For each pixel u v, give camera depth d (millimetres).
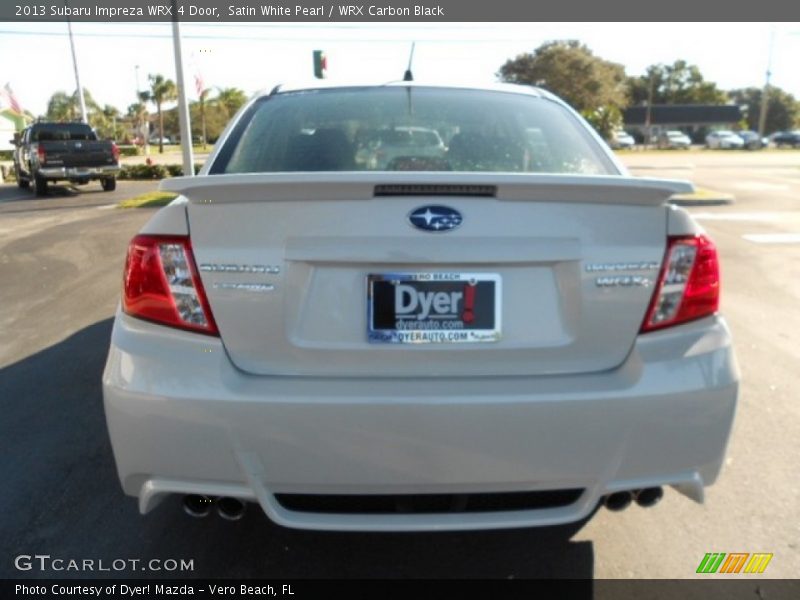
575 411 1871
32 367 4297
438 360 1931
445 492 1919
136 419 1905
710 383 1938
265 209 1880
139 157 43094
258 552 2475
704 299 2008
